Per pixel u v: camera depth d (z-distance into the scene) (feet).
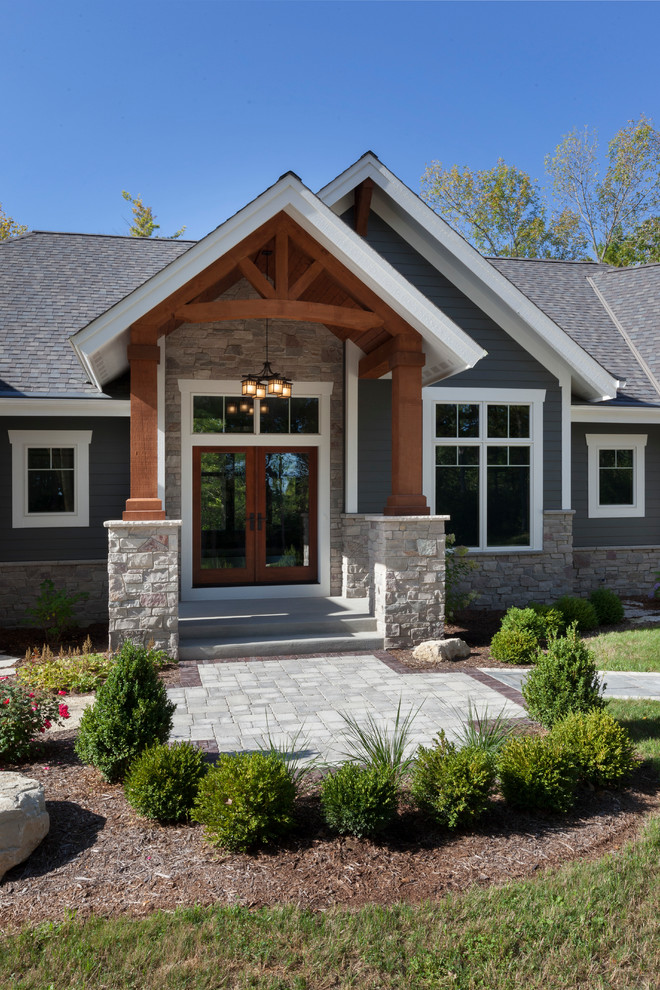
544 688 21.54
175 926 12.37
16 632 38.37
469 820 15.89
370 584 36.17
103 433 41.16
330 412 42.50
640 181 121.29
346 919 12.61
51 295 46.34
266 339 41.32
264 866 14.29
